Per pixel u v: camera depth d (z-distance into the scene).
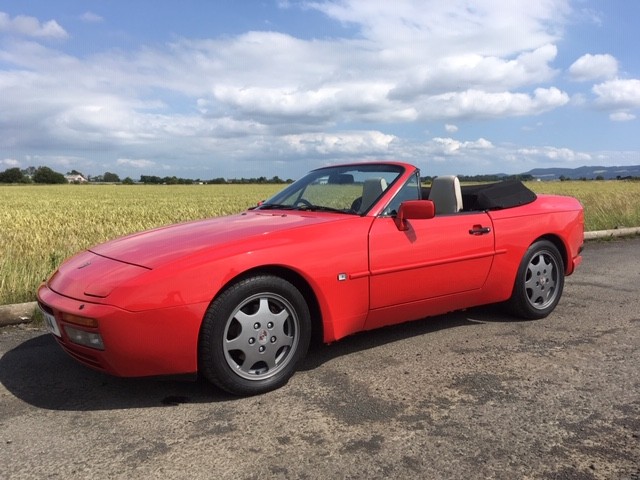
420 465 2.50
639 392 3.30
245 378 3.27
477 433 2.80
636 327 4.68
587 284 6.51
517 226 4.67
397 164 4.42
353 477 2.41
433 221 4.16
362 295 3.74
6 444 2.73
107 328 2.91
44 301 3.27
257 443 2.72
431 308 4.26
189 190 57.84
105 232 11.38
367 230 3.77
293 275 3.51
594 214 13.30
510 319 4.96
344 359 3.94
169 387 3.45
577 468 2.47
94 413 3.08
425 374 3.63
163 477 2.42
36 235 10.00
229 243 3.28
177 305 3.00
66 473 2.46
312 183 4.77
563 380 3.50
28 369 3.77
